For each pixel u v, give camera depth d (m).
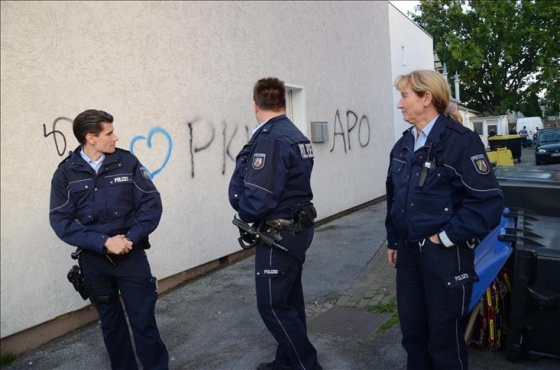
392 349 3.49
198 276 5.43
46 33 3.83
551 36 33.12
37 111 3.77
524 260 3.03
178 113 5.11
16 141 3.63
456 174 2.34
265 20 6.67
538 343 3.10
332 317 4.16
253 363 3.41
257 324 4.07
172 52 5.05
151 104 4.79
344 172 8.97
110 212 2.91
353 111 9.44
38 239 3.78
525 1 32.94
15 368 3.51
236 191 2.92
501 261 2.89
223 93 5.78
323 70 8.30
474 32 33.47
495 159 11.37
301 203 2.90
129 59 4.56
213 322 4.16
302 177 2.87
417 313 2.68
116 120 4.43
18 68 3.64
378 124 10.70
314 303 4.51
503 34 33.56
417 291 2.66
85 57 4.14
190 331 4.00
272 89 2.91
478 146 2.35
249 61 6.28
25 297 3.69
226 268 5.73
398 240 2.73
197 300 4.70
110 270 2.93
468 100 40.47
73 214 2.91
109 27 4.36
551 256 2.99
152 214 2.97
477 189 2.28
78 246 2.83
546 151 19.39
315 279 5.19
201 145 5.41
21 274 3.66
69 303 4.02
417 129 2.56
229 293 4.85
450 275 2.41
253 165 2.73
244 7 6.22
